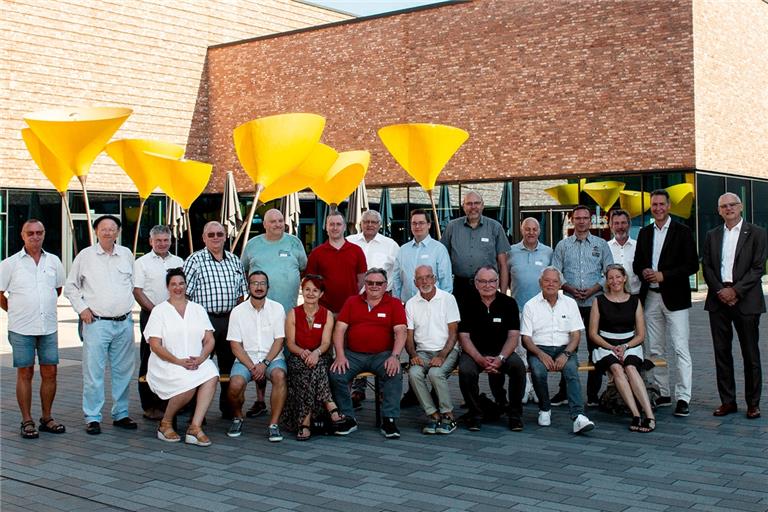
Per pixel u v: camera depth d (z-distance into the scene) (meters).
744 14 22.80
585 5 21.28
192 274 8.24
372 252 8.88
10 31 23.61
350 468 6.39
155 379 7.49
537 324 7.97
